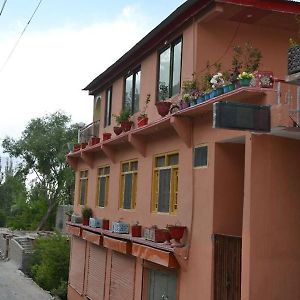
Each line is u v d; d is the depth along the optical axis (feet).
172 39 43.91
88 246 64.44
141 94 50.47
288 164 31.48
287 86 29.78
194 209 37.52
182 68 41.47
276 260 30.55
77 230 66.39
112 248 50.83
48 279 82.38
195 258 36.73
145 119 46.60
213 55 39.70
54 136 144.66
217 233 34.76
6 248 124.26
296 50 27.61
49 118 149.38
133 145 47.34
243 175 35.53
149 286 45.09
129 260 49.47
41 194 155.43
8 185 190.29
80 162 73.05
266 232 30.50
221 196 35.09
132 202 51.03
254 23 40.96
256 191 30.53
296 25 41.09
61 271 82.53
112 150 56.54
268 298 30.14
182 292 38.32
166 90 44.73
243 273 30.42
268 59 41.34
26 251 101.91
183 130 38.19
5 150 147.54
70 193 151.12
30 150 144.25
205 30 39.86
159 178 44.62
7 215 192.65
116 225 50.42
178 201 40.16
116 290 52.65
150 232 42.04
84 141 69.41
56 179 148.87
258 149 30.81
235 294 32.14
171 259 37.99
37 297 73.36
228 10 38.32
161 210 43.75
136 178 50.80
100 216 60.90
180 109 38.32
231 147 35.45
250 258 29.99
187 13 40.11
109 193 58.23
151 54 48.49
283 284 30.53
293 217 31.22
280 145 31.35
